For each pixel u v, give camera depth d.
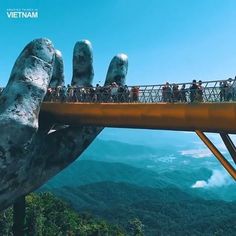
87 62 58.91
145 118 37.91
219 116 31.48
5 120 43.75
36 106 45.50
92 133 55.78
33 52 46.88
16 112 44.22
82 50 58.84
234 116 30.47
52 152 51.56
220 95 31.86
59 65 59.31
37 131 49.22
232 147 32.94
